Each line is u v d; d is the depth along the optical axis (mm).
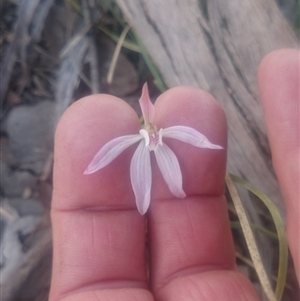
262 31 82
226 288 68
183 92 70
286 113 66
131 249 71
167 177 68
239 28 83
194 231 72
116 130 68
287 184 68
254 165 84
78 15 94
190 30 83
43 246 87
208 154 70
